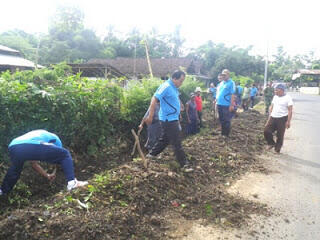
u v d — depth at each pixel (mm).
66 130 5887
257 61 46000
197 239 3482
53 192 5105
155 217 3771
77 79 7027
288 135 9930
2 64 21609
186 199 4363
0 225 3148
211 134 8836
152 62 35625
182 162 5496
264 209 4320
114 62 36500
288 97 7148
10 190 4375
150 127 7234
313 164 6594
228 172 5797
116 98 7445
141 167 5098
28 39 51312
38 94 5430
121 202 3914
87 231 3199
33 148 4055
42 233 3127
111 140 7195
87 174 5945
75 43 47281
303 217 4137
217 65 45594
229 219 3961
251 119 12961
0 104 4988
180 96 11094
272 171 6031
